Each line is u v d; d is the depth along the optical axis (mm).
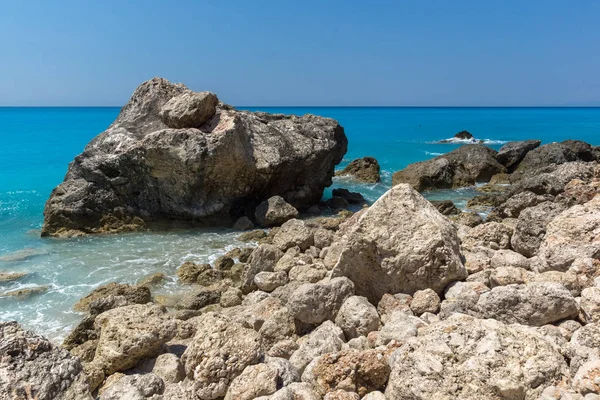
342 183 29141
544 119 115312
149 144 18000
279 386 5859
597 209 10281
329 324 7379
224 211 19672
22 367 5238
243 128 19859
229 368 6137
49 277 13562
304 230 13688
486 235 11133
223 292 11758
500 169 29266
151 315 7535
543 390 4879
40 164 36531
